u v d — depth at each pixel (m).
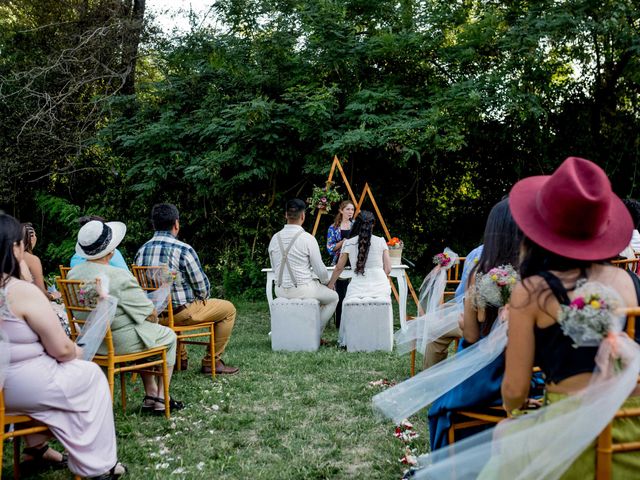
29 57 11.21
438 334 3.32
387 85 9.64
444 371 2.46
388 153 9.66
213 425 3.79
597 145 10.02
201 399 4.33
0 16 11.66
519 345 1.73
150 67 12.23
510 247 2.35
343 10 9.72
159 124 9.99
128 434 3.62
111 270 3.74
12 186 11.18
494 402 2.45
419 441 3.42
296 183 10.38
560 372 1.68
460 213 10.53
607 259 1.81
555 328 1.68
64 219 10.68
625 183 10.02
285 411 4.04
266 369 5.20
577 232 1.71
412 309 8.74
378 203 10.40
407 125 8.61
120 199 10.91
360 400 4.25
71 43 11.09
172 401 4.15
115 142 10.68
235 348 6.18
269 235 10.45
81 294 3.45
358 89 9.70
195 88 10.59
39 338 2.62
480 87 8.76
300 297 6.02
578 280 1.67
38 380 2.56
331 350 5.96
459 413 2.55
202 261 10.73
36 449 3.05
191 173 9.81
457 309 3.16
